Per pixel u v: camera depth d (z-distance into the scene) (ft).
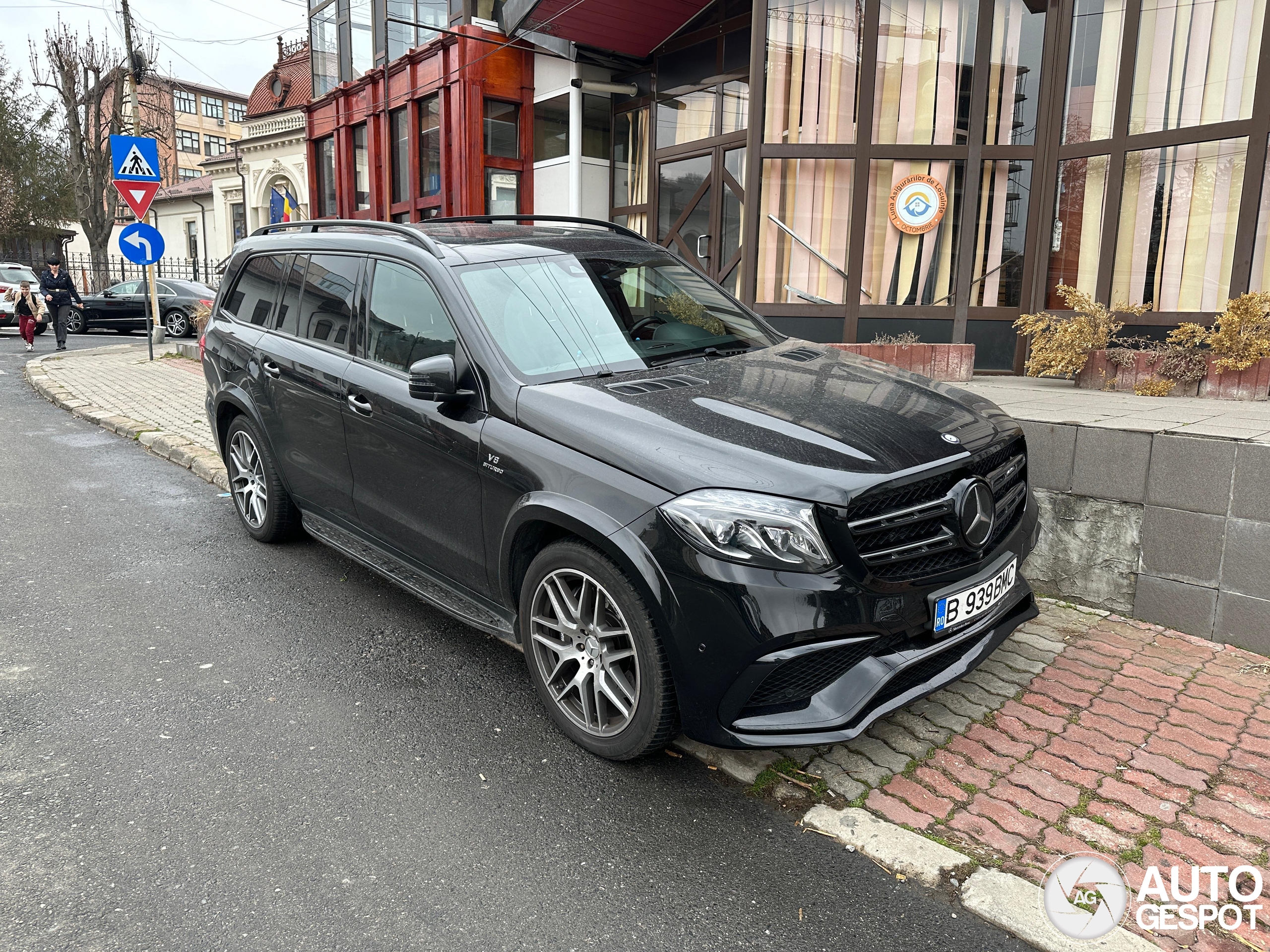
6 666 11.91
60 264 53.67
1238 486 11.96
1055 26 25.39
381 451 12.28
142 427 27.45
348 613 13.92
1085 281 25.79
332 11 60.39
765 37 27.94
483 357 10.67
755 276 29.25
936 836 8.33
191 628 13.28
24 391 37.19
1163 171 24.06
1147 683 11.25
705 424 9.18
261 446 15.74
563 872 7.91
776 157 28.22
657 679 8.82
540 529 9.96
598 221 15.15
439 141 50.70
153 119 138.51
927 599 8.76
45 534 17.72
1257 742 9.85
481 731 10.41
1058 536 13.84
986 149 26.81
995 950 7.04
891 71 27.27
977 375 27.09
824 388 10.57
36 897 7.48
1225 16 22.65
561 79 44.88
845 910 7.47
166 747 9.94
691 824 8.66
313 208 67.05
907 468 8.66
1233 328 18.47
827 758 9.66
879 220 28.12
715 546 8.16
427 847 8.25
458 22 47.65
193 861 7.99
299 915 7.32
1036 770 9.39
